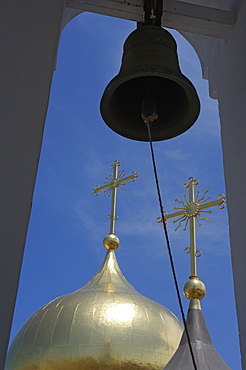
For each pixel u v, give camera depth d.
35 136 3.60
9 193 3.36
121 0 5.10
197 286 11.12
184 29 5.27
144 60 5.06
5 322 2.98
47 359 12.93
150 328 13.52
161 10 5.07
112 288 14.66
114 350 12.91
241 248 4.32
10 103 3.65
